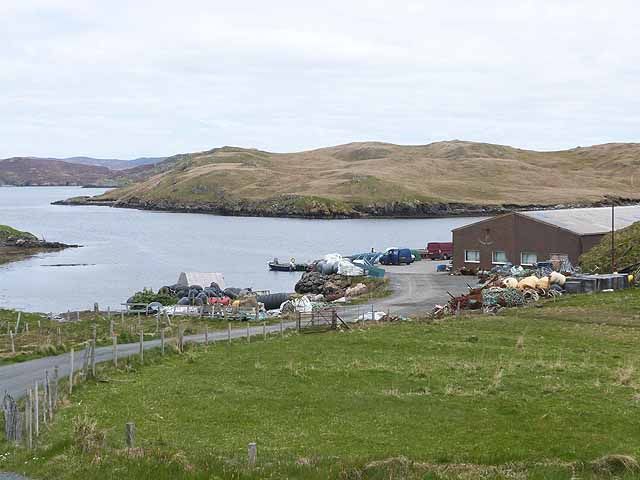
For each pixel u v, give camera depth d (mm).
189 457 23469
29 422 26359
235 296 85375
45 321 64812
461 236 101000
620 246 84562
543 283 71125
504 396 33062
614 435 27062
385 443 26594
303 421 29984
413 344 47219
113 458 23141
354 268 103188
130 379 38594
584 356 42719
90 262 142375
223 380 37969
